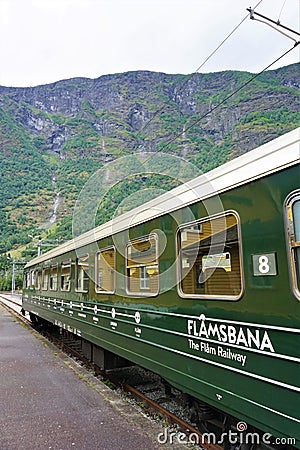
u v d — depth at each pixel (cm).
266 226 318
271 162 320
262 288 317
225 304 360
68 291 909
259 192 328
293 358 282
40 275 1307
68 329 901
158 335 484
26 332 1403
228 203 366
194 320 409
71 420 506
